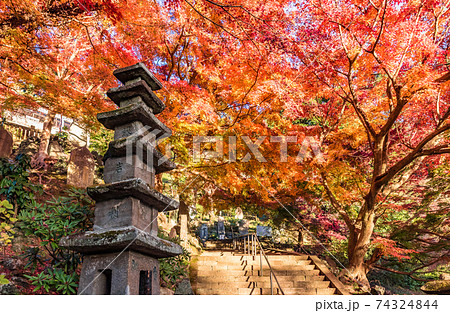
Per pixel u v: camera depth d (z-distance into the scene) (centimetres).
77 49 845
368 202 862
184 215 952
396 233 1020
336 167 939
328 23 682
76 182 972
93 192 313
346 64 762
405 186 1086
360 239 889
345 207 1156
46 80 673
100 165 1329
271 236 1573
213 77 691
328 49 705
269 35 530
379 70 796
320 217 1253
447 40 737
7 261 457
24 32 561
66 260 401
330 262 1196
